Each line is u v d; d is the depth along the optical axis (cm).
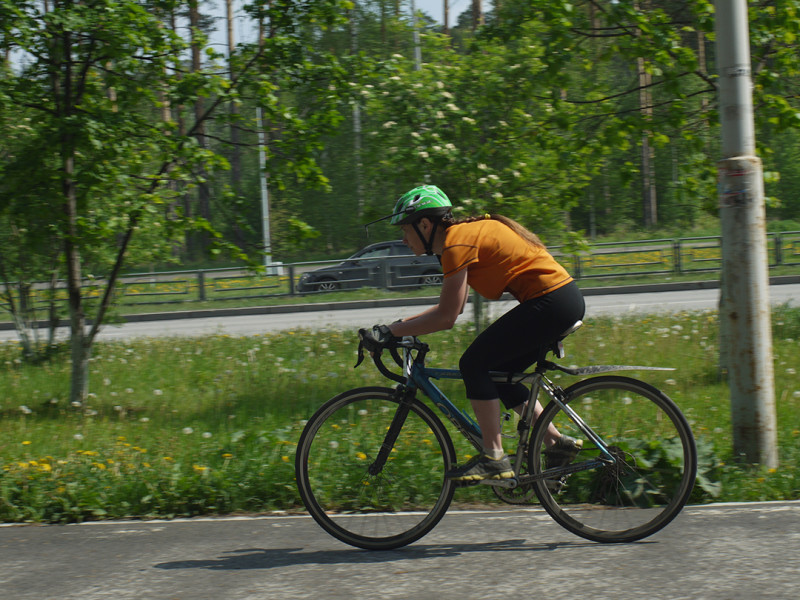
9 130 1293
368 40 4828
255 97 1239
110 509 693
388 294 3447
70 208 1202
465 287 543
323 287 3559
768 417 707
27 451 934
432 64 1434
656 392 571
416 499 607
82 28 1077
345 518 587
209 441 908
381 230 6128
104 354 1853
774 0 1190
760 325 703
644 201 7244
